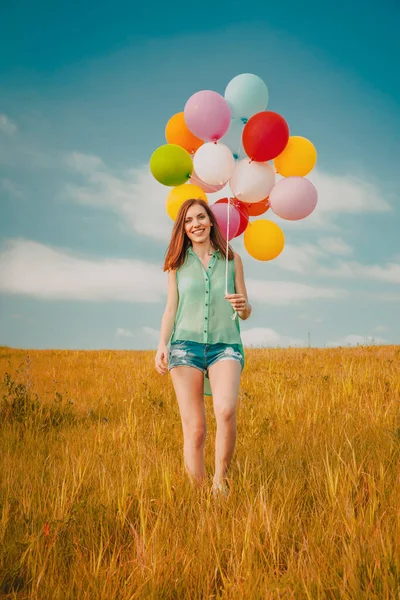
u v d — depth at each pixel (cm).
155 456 433
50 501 347
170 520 313
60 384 1011
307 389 777
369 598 218
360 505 308
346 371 937
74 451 492
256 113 513
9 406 673
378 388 760
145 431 573
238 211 508
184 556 264
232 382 360
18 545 273
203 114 493
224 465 357
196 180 534
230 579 239
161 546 273
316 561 248
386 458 405
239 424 577
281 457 429
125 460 438
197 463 371
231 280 391
